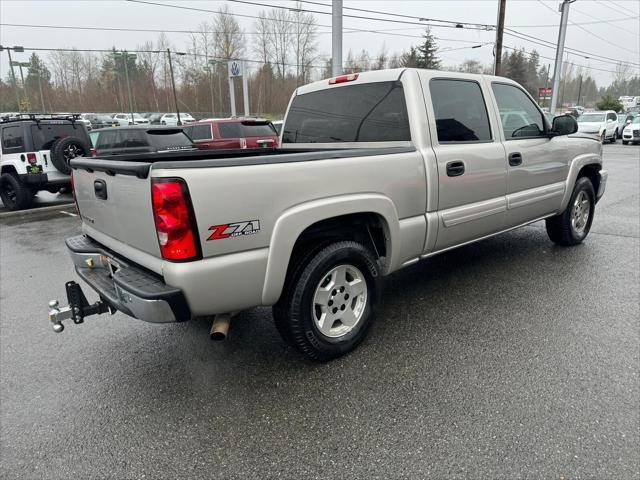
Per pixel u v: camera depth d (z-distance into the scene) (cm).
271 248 246
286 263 254
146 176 221
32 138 892
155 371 298
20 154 891
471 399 254
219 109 6019
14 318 394
